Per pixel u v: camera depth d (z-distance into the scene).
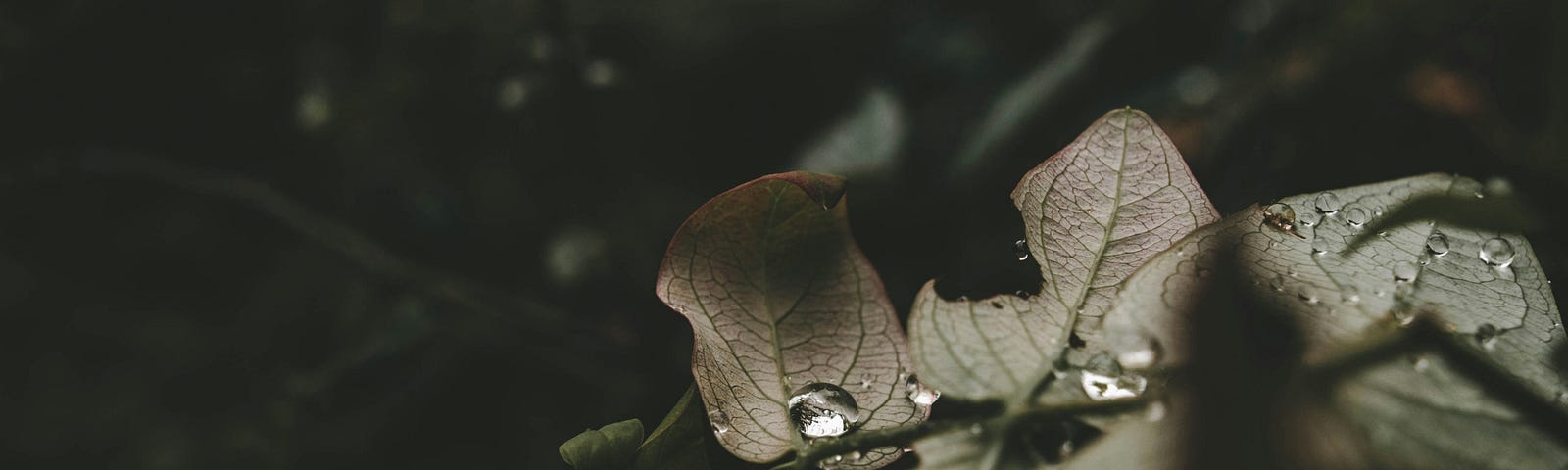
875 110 0.57
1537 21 0.41
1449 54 0.44
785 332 0.21
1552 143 0.36
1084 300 0.21
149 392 0.76
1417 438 0.19
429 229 0.66
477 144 0.66
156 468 0.72
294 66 0.71
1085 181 0.22
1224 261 0.21
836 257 0.21
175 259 0.81
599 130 0.58
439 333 0.60
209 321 0.80
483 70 0.65
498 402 0.62
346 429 0.65
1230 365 0.20
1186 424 0.20
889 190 0.53
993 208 0.53
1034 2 0.73
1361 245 0.21
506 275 0.64
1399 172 0.41
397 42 0.68
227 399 0.74
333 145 0.71
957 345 0.21
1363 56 0.46
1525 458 0.19
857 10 0.75
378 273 0.58
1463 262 0.21
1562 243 0.29
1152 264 0.21
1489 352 0.20
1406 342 0.20
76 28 0.65
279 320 0.75
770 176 0.21
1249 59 0.54
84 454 0.75
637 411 0.52
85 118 0.69
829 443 0.21
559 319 0.55
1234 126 0.50
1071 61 0.59
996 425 0.20
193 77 0.71
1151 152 0.22
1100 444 0.20
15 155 0.67
